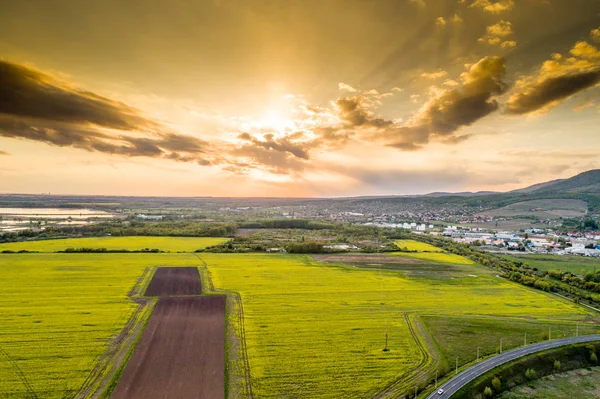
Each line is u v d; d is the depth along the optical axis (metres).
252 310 107.19
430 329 97.25
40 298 111.69
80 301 110.19
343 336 90.38
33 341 82.19
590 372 81.94
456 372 75.69
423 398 65.69
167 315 101.00
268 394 64.75
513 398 71.12
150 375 69.81
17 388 63.88
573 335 96.56
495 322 103.88
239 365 74.62
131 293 119.75
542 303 123.25
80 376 68.50
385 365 76.69
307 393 65.44
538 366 81.38
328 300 118.75
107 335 86.81
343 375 72.00
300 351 81.62
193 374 70.69
